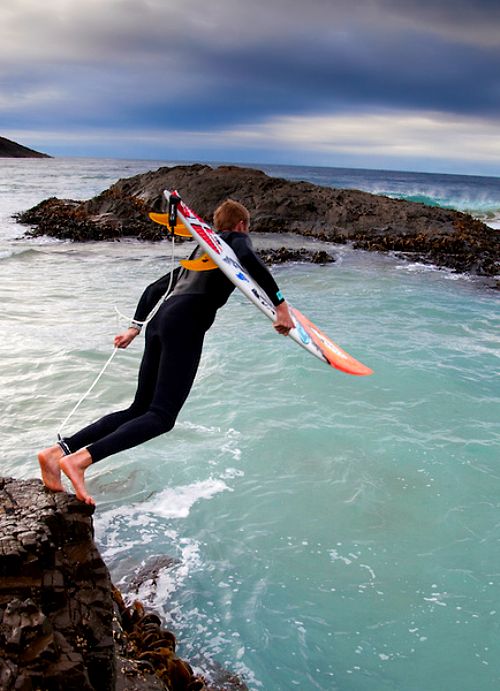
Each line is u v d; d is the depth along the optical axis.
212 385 8.66
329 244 23.45
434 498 6.12
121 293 14.62
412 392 8.70
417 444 7.16
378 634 4.46
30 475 6.29
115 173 91.75
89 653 2.97
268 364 9.55
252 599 4.78
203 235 3.13
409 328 12.26
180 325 3.30
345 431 7.42
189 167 32.34
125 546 5.34
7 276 16.09
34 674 2.65
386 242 22.77
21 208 35.12
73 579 3.08
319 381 8.90
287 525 5.67
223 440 7.14
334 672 4.15
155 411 3.19
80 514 3.13
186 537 5.49
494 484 6.39
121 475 6.40
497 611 4.69
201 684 3.85
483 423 7.81
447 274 18.64
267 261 19.45
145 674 3.62
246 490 6.19
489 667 4.20
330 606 4.72
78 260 19.25
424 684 4.06
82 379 8.73
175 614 4.62
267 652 4.30
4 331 10.86
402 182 104.12
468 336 11.87
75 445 3.24
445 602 4.77
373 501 6.04
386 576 5.05
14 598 2.88
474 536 5.56
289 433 7.32
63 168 116.06
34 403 7.96
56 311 12.59
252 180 29.20
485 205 46.72
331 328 11.95
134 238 24.62
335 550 5.35
